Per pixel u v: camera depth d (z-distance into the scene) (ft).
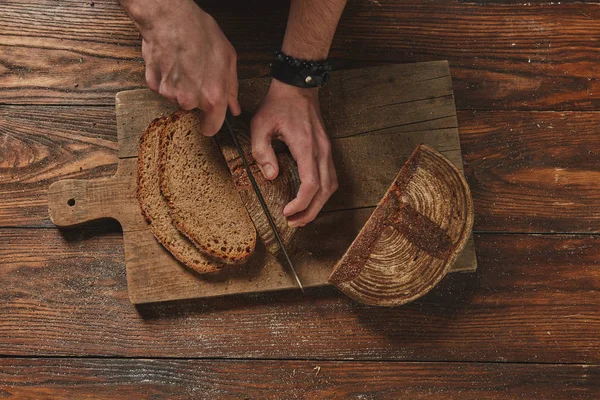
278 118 4.14
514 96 4.78
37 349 4.42
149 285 4.31
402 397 4.44
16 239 4.52
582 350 4.50
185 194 4.25
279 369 4.44
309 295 4.50
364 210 4.42
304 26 3.93
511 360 4.49
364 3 4.82
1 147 4.61
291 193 4.17
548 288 4.56
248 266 4.32
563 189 4.67
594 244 4.61
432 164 4.06
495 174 4.68
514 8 4.83
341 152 4.49
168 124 4.29
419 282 4.00
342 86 4.56
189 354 4.43
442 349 4.49
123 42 4.74
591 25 4.84
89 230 4.53
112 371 4.41
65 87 4.67
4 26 4.72
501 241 4.61
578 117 4.76
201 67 3.37
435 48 4.81
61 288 4.48
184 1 3.29
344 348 4.47
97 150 4.63
